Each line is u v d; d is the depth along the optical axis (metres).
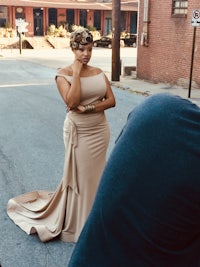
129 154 1.20
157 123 1.18
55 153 6.90
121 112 10.28
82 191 3.75
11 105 11.30
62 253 3.78
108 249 1.22
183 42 14.70
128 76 18.45
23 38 43.00
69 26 49.62
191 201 1.12
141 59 17.33
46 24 48.56
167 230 1.14
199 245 1.19
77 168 3.72
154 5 16.05
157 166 1.15
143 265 1.17
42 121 9.35
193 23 12.00
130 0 54.28
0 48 41.75
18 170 6.06
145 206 1.16
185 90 14.09
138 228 1.17
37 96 12.84
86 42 3.55
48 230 3.99
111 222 1.21
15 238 4.05
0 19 46.62
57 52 37.12
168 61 15.62
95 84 3.63
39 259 3.71
